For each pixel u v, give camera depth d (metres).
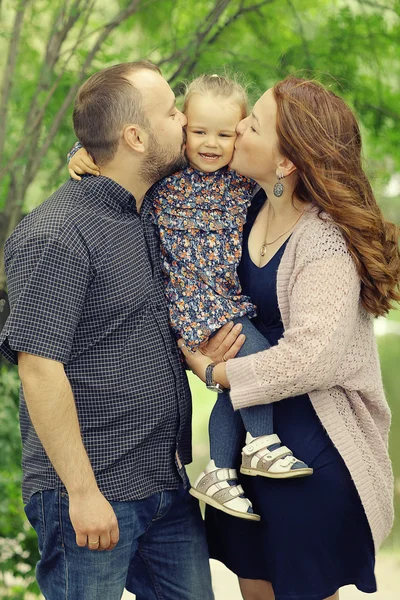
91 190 2.73
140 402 2.75
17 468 5.59
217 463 2.91
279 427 2.84
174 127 2.80
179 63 5.97
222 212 2.92
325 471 2.79
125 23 6.22
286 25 6.50
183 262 2.86
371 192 2.82
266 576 3.00
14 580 6.05
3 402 5.62
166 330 2.84
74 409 2.62
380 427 2.95
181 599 3.07
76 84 5.59
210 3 6.26
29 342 2.56
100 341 2.70
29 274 2.58
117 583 2.80
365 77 6.56
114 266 2.69
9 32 5.78
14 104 5.91
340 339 2.66
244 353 2.83
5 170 5.48
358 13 6.66
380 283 2.73
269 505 2.84
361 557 2.85
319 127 2.71
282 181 2.81
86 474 2.62
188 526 3.04
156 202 2.91
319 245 2.69
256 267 2.88
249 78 5.77
